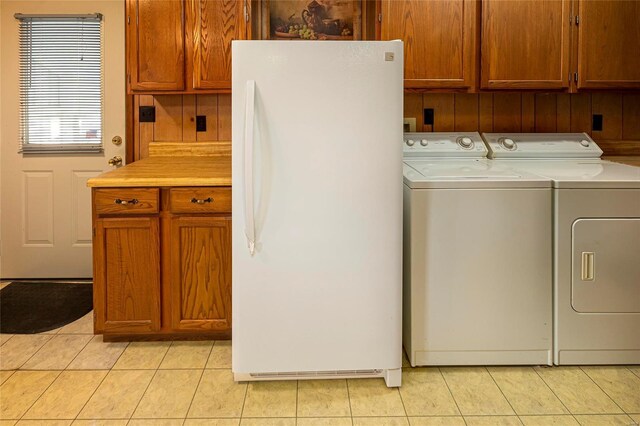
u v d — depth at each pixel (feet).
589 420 5.74
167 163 9.10
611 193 6.81
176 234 7.45
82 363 7.13
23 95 10.57
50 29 10.48
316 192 6.13
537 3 8.80
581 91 9.04
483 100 9.80
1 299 9.76
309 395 6.32
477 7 8.87
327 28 9.78
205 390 6.41
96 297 7.48
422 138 9.23
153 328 7.56
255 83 5.98
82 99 10.61
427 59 8.86
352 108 6.06
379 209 6.20
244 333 6.29
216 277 7.52
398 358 6.41
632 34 8.91
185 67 9.00
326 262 6.23
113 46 10.52
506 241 6.87
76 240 10.88
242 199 6.15
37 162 10.73
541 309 6.97
